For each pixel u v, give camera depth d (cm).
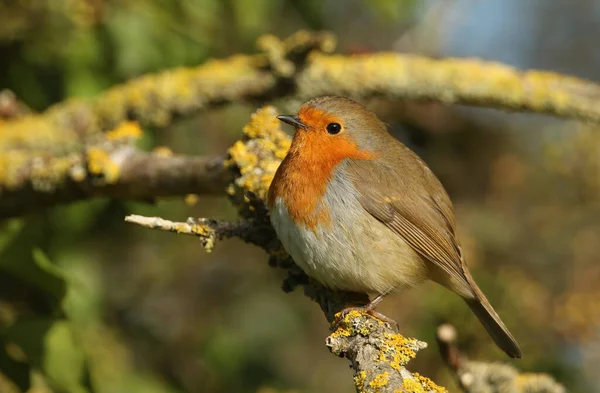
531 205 1494
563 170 1466
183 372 1312
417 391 622
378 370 655
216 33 1170
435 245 863
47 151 1043
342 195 823
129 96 1044
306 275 863
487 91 1043
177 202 1238
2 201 984
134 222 790
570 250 1430
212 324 1330
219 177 897
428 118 1450
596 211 1462
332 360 1419
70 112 1056
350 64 1048
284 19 1241
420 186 878
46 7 1070
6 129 1047
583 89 1045
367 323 704
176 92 1038
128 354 1209
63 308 943
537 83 1043
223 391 1281
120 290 1335
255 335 1330
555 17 1834
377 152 870
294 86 1038
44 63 1105
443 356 868
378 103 1403
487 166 1521
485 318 934
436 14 1455
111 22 1089
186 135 1270
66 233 1128
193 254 1393
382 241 840
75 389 930
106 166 930
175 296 1376
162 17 1107
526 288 1245
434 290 1174
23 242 927
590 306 1237
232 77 1039
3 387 976
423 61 1056
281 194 816
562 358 1213
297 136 851
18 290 976
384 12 1205
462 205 1487
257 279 1417
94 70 1114
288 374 1362
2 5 1073
